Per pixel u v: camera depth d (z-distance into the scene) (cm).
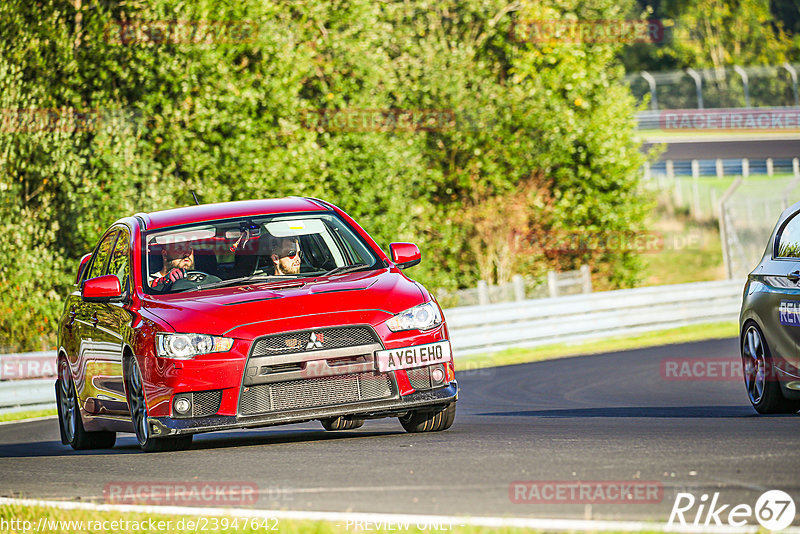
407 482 2077
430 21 10144
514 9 10138
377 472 2214
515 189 9850
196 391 2609
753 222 11706
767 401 3105
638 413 3428
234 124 8281
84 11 7919
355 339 2655
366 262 3028
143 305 2867
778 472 1966
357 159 9062
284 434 3325
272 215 3144
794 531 1530
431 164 9838
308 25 9212
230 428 2592
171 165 8131
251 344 2606
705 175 19112
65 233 7825
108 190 7794
